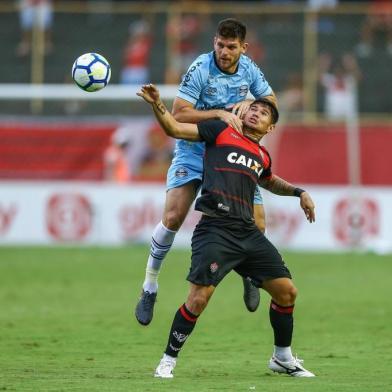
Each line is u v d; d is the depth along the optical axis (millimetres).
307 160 85062
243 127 31359
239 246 30000
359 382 29953
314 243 81188
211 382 29734
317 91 99125
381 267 69688
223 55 34219
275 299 31016
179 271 67000
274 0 110250
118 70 106438
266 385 29156
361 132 85125
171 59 102375
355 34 103250
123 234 82750
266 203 81188
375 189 80688
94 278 63062
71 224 83188
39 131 85562
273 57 103750
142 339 40406
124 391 27766
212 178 30328
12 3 114438
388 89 101812
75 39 109188
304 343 39406
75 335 41312
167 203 35844
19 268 67938
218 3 109188
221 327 44156
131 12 109062
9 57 109062
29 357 35438
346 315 47688
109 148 84688
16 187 83625
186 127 30719
